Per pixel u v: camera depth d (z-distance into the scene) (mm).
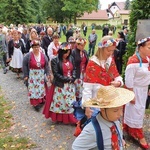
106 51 2729
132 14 5668
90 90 2779
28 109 5656
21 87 7469
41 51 5621
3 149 3957
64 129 4562
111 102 1734
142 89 3596
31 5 46344
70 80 4426
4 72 9320
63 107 4570
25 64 5492
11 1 36219
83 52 5176
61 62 4406
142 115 3744
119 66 7496
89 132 1792
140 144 3826
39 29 21734
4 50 8711
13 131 4590
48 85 5828
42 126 4727
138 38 5305
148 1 5406
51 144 4094
